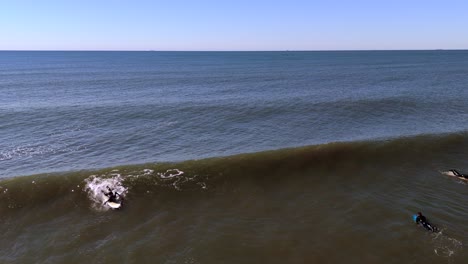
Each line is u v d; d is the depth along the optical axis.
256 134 33.41
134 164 24.14
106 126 36.34
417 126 35.09
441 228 17.33
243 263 15.22
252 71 109.12
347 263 15.15
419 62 156.12
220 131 34.53
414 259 15.27
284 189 21.59
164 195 20.58
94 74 98.88
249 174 22.95
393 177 22.92
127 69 121.06
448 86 63.41
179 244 16.44
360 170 23.80
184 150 29.16
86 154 28.41
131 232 17.34
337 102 46.00
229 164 23.73
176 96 54.69
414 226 17.56
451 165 24.55
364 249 15.99
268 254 15.76
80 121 38.16
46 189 20.39
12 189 20.06
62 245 16.33
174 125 36.66
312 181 22.47
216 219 18.48
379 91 57.53
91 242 16.55
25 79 82.88
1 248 16.14
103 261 15.25
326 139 31.34
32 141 31.55
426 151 26.41
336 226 17.77
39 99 51.88
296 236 17.02
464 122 36.34
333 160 24.81
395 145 26.94
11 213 18.64
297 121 37.81
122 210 19.11
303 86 66.88
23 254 15.73
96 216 18.58
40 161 26.81
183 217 18.66
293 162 24.30
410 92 55.41
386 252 15.76
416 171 23.70
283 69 117.56
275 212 19.16
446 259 15.20
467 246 15.99
